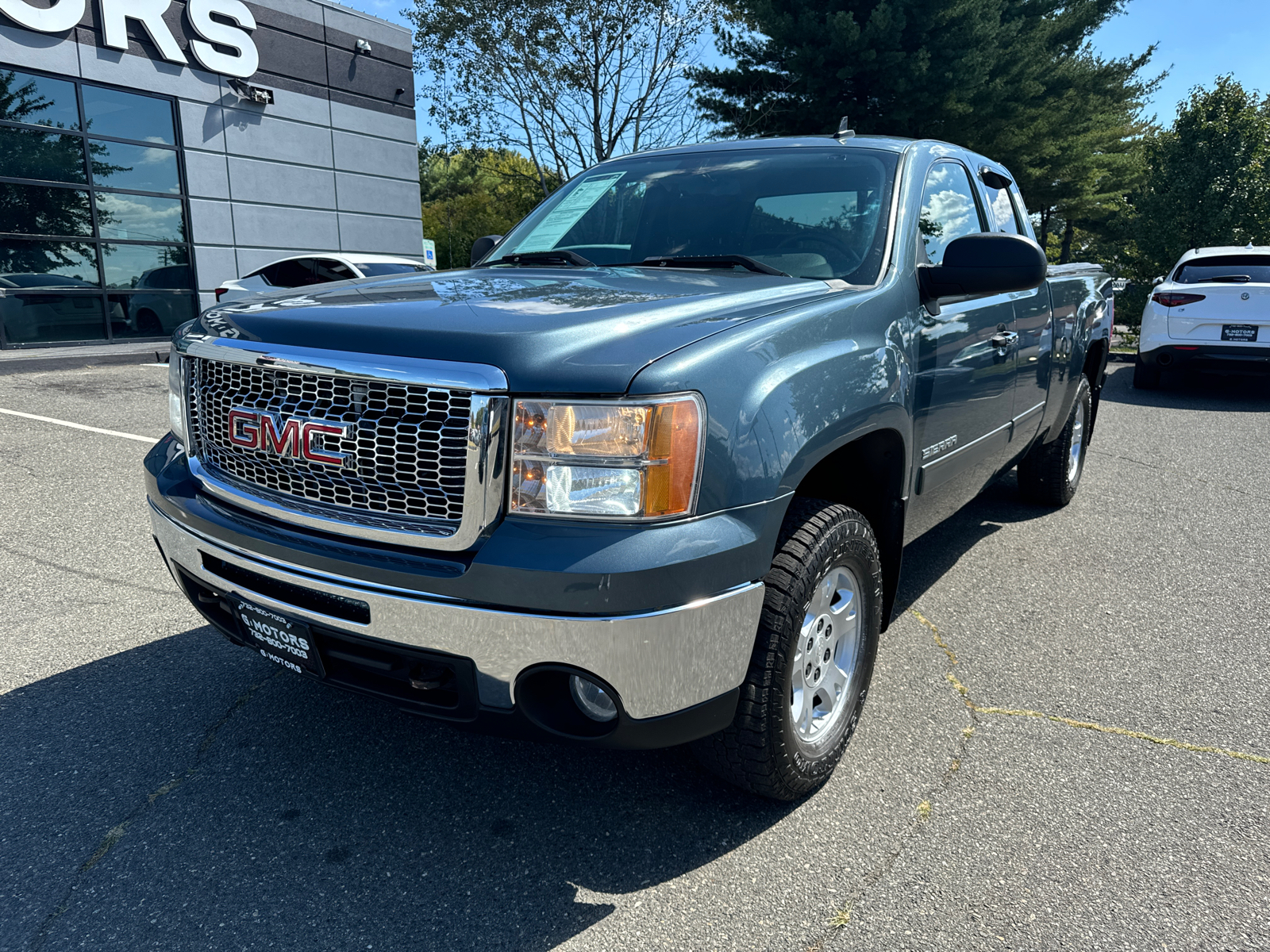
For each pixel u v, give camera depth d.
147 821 2.29
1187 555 4.57
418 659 1.92
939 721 2.86
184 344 2.36
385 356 1.91
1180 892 2.07
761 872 2.13
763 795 2.32
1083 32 26.97
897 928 1.95
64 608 3.64
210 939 1.88
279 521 2.11
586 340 1.87
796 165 3.29
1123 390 11.09
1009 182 4.36
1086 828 2.31
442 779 2.51
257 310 2.27
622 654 1.78
